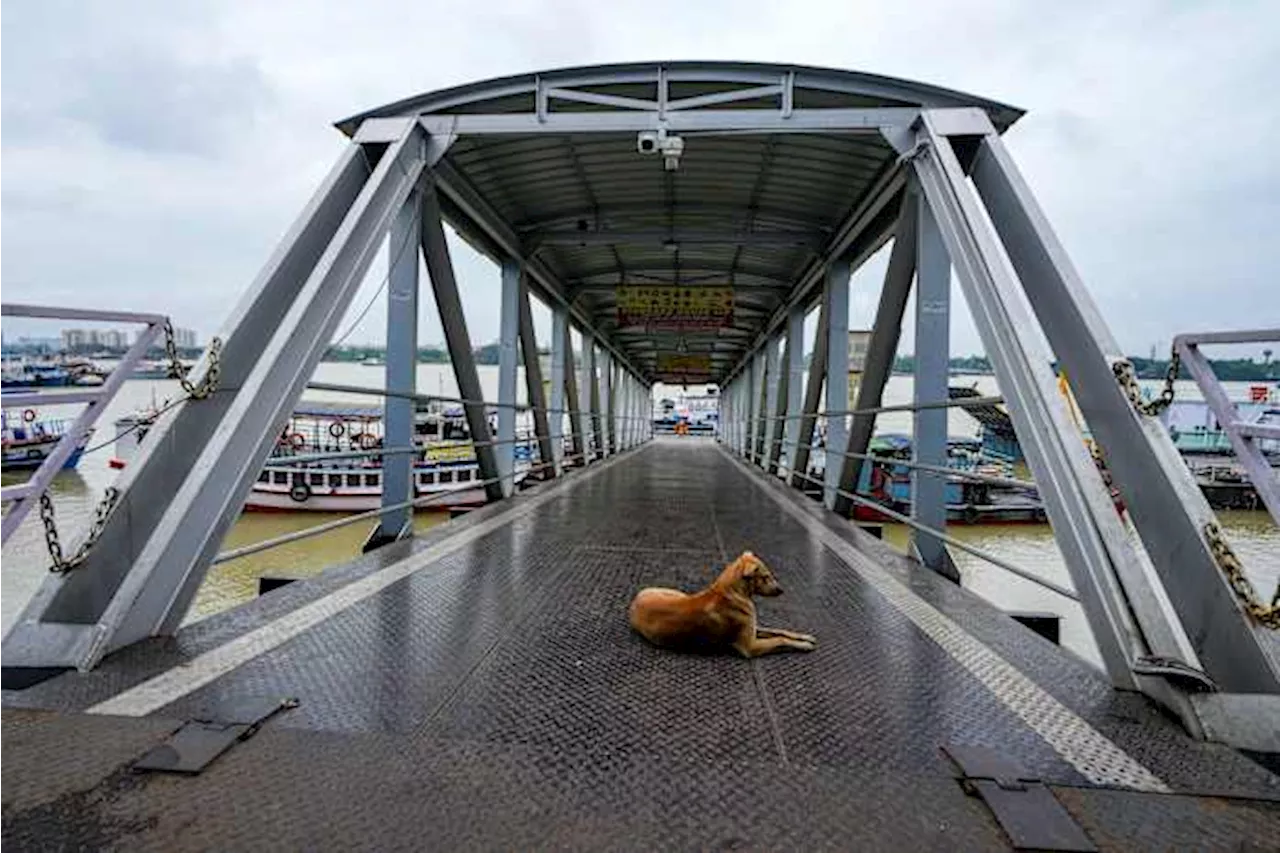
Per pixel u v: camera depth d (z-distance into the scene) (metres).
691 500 7.79
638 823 1.57
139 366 2.61
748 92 4.88
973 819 1.61
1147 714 2.18
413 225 5.10
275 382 3.26
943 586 3.86
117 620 2.49
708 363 22.33
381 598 3.37
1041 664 2.63
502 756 1.86
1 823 1.51
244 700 2.15
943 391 4.68
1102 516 2.56
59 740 1.87
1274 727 2.02
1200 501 2.38
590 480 10.15
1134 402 2.64
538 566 4.18
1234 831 1.59
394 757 1.84
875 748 1.95
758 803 1.66
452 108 5.12
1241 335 2.10
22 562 9.39
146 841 1.46
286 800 1.63
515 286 8.23
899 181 5.80
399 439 5.05
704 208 7.76
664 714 2.15
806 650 2.77
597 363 16.47
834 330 8.00
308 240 4.00
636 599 3.01
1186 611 2.37
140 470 2.72
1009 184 3.86
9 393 2.18
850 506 6.64
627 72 4.96
